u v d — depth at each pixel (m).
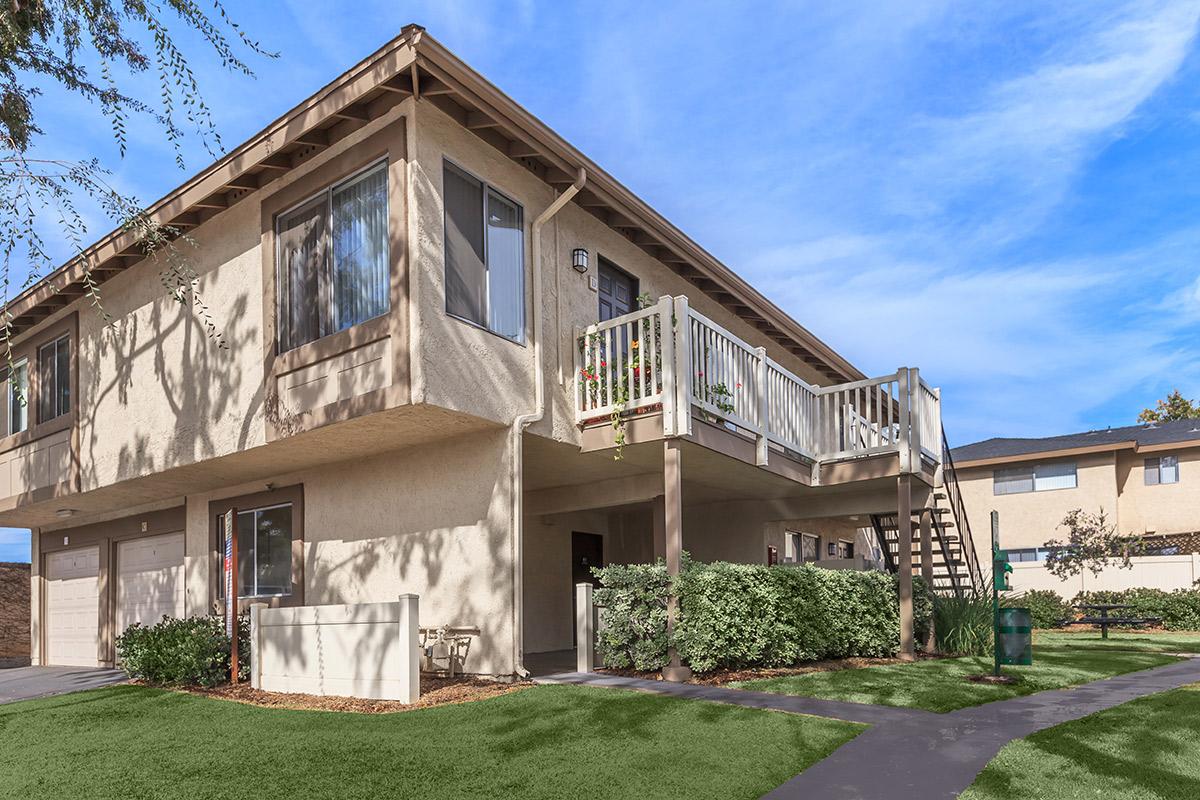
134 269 13.41
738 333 16.47
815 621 11.85
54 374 15.32
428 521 11.00
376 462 11.74
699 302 15.20
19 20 9.19
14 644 20.39
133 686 11.06
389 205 9.59
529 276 10.98
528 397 10.66
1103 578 27.72
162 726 8.21
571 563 15.38
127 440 13.18
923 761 6.43
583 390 11.53
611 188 11.62
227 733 7.67
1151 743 6.88
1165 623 23.44
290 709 8.65
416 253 9.24
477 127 10.05
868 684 9.79
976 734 7.28
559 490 13.92
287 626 9.96
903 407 13.48
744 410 12.08
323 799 5.73
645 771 6.16
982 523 32.16
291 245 10.93
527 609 14.18
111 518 16.59
